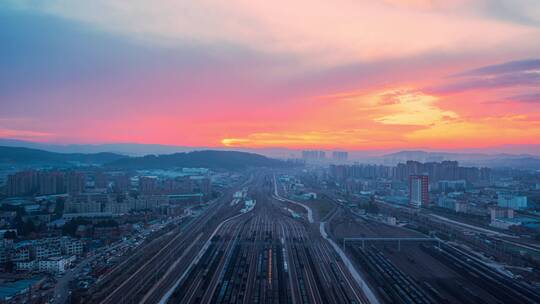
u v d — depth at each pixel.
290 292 125.81
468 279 140.50
